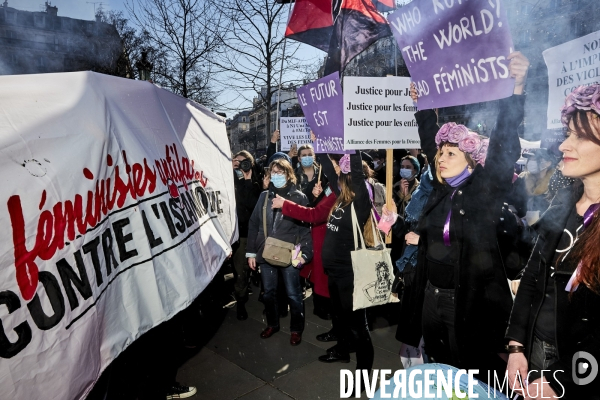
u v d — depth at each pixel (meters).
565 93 1.95
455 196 2.24
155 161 2.28
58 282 1.39
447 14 2.19
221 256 2.96
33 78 1.61
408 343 2.64
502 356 2.22
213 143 3.85
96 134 1.71
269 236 4.02
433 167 2.49
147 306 1.87
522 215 3.10
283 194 4.08
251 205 4.78
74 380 1.38
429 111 2.63
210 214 3.16
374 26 3.47
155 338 2.45
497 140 2.08
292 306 4.00
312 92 3.37
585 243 1.50
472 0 2.06
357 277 2.85
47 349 1.30
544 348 1.68
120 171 1.88
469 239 2.17
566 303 1.57
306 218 3.40
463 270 2.17
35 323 1.28
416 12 2.35
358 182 2.98
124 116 2.10
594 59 1.80
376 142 3.08
